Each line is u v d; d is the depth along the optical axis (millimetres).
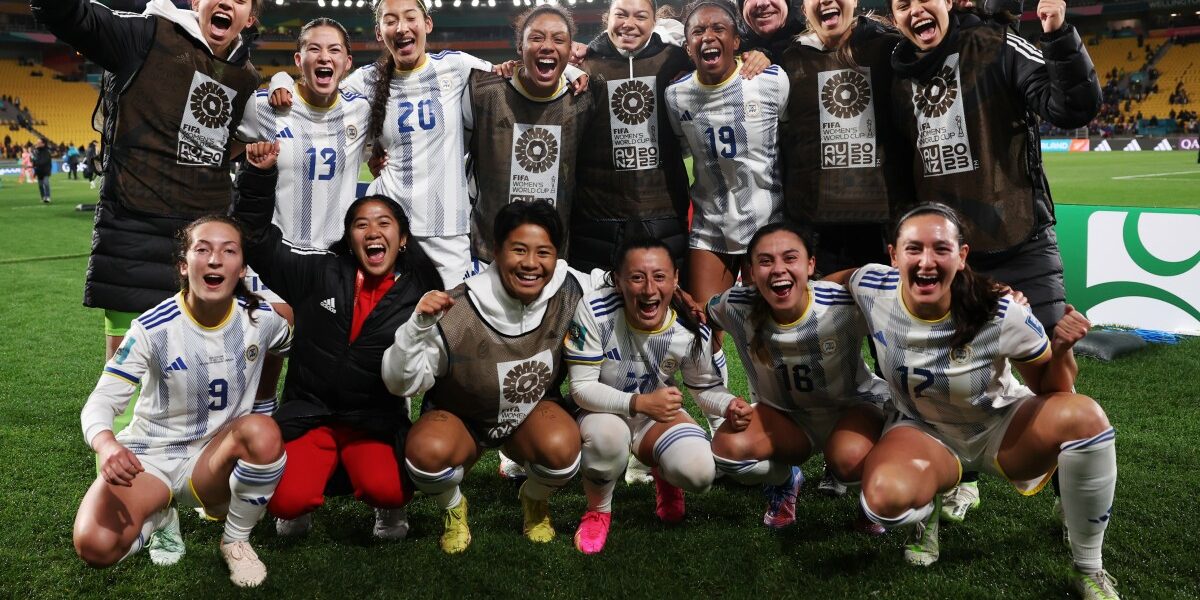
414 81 3998
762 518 3213
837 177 3699
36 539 3016
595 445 2902
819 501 3377
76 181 28672
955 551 2902
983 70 3281
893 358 2758
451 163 4047
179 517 3229
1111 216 6148
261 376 3297
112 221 3402
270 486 2742
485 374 2895
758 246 2840
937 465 2711
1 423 4277
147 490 2697
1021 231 3314
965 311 2604
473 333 2863
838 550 2918
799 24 4078
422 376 2846
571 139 3998
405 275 3092
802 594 2637
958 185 3363
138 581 2740
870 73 3613
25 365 5453
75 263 10039
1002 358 2658
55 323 6754
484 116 4000
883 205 3674
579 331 3008
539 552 2941
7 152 37094
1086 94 3006
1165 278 5945
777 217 3869
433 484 2854
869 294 2797
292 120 3855
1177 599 2539
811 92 3697
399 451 2980
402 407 3148
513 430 3031
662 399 2891
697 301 4004
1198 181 18766
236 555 2773
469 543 3006
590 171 4117
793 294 2838
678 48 4039
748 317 3002
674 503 3193
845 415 3053
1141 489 3338
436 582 2721
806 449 3074
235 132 3676
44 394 4805
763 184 3820
